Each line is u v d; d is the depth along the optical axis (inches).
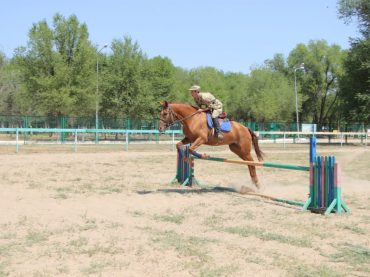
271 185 572.4
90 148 1259.2
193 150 461.1
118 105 1936.5
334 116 3385.8
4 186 503.5
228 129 479.5
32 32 1739.7
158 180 589.3
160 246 269.1
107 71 1988.2
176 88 2340.1
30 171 658.2
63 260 239.8
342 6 1838.1
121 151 1146.7
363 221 350.3
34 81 1737.2
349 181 613.3
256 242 284.4
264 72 2918.3
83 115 1878.7
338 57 2987.2
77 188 500.1
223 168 780.6
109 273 220.7
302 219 356.5
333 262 246.5
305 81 3100.4
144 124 1812.3
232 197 461.7
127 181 573.0
